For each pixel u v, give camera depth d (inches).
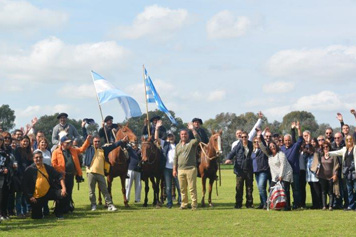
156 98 861.8
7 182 568.7
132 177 799.1
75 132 759.7
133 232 488.4
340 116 690.2
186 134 677.9
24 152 614.9
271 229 497.0
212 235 466.3
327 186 659.4
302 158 686.5
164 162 716.0
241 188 694.5
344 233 470.3
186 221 560.7
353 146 628.7
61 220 580.1
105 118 804.6
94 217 604.4
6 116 4842.5
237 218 581.3
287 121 5191.9
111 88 780.0
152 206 738.2
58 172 599.8
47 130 4325.8
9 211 627.8
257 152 678.5
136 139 775.7
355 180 624.7
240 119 5226.4
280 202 648.4
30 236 469.1
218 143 716.0
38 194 586.2
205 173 721.6
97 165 676.1
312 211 642.8
